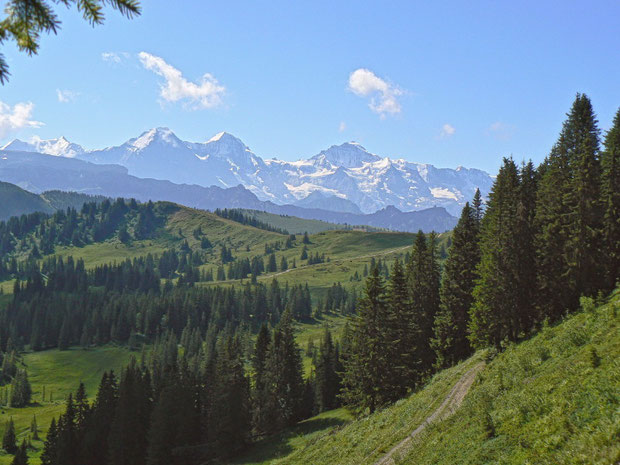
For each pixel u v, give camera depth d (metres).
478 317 52.00
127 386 80.62
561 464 15.10
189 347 188.75
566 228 51.56
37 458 110.00
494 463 18.38
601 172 55.56
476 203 68.12
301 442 63.84
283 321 89.31
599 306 35.72
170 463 72.06
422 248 69.06
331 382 93.75
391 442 33.34
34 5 5.66
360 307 61.38
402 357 59.91
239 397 71.25
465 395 34.59
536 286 50.72
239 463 63.31
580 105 59.38
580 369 22.08
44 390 167.00
